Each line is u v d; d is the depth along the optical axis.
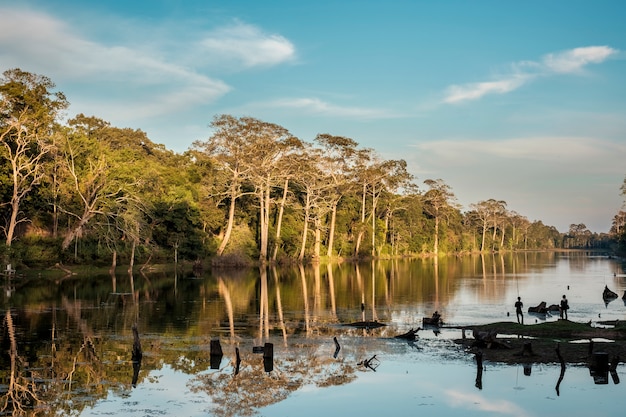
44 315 33.44
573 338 25.95
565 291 49.97
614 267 94.12
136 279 58.41
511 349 23.56
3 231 59.66
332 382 18.84
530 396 17.11
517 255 170.62
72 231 60.56
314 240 101.62
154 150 105.62
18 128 55.97
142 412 15.68
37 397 16.95
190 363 21.52
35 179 56.84
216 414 15.55
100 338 26.48
